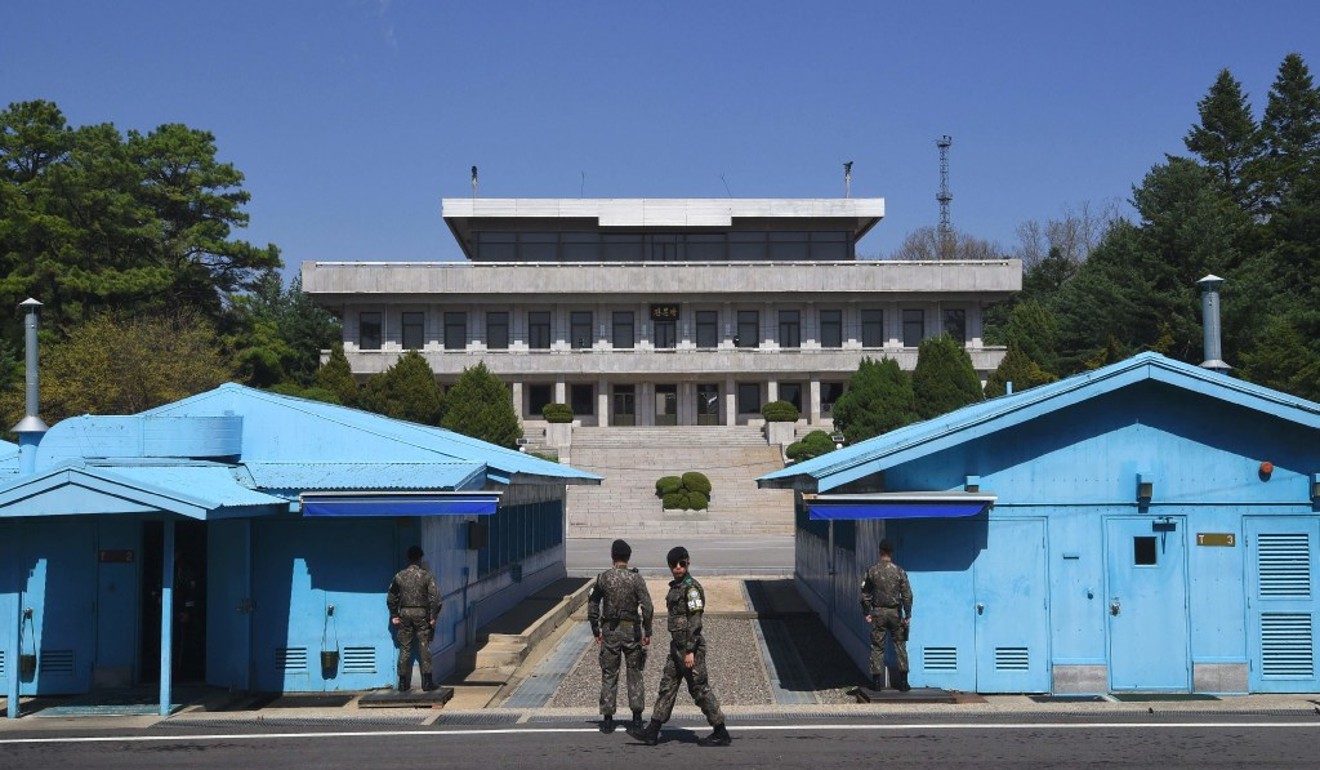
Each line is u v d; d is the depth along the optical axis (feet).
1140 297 188.75
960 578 45.83
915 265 217.15
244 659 46.50
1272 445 46.37
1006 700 43.73
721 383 227.61
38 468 47.78
